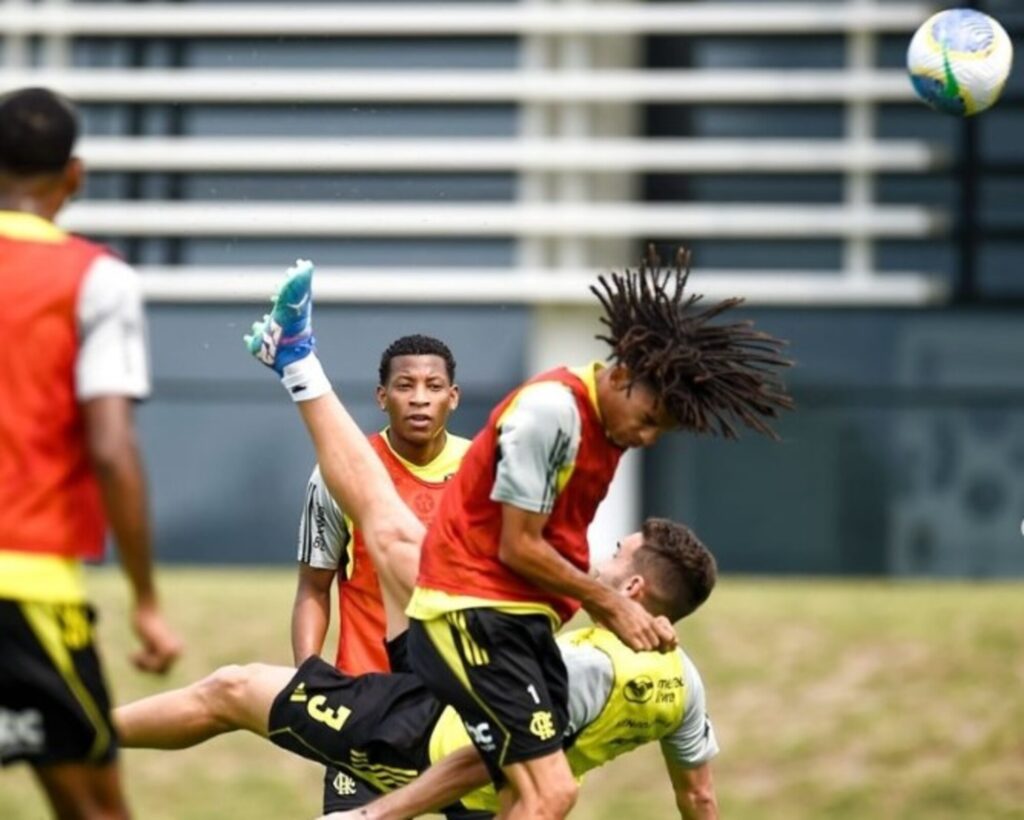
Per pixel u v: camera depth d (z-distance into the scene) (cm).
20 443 1975
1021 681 5403
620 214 7581
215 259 7781
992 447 7500
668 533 2659
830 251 7744
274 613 5731
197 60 7956
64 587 1989
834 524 7425
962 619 5806
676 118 7856
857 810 4872
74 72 7838
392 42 7888
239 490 7450
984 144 7644
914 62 3034
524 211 7594
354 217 7688
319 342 7556
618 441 2389
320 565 2927
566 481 2378
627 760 5044
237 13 7806
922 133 7675
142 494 1967
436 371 2958
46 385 1981
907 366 7562
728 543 7388
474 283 7488
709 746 2766
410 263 7769
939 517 7456
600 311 7538
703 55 7831
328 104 7869
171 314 7562
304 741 2741
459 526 2428
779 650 5578
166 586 6134
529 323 7581
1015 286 7600
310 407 2759
